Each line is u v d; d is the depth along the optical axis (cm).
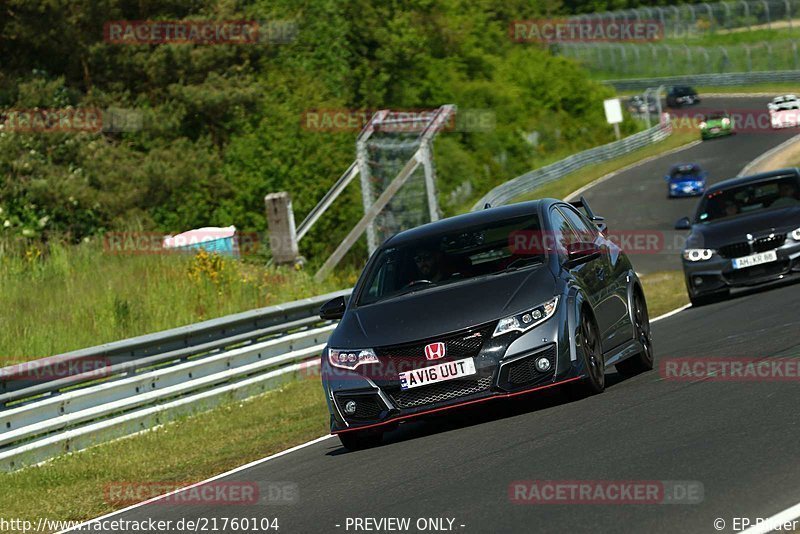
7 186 9919
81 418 4238
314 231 11875
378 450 3039
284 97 15050
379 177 10081
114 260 7538
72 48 12375
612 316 3459
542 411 3056
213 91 12975
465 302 3059
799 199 6372
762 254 6088
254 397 5038
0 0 11631
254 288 7156
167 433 4312
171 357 4744
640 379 3481
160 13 13425
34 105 11031
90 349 4372
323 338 5769
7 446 3994
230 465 3409
